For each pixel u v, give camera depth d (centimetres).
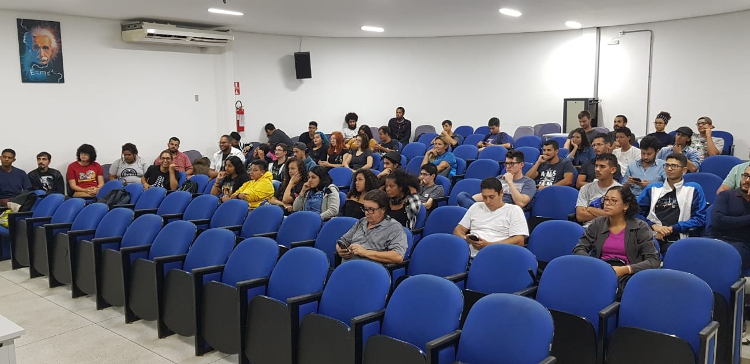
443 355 258
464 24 916
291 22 873
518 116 1050
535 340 241
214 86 941
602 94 967
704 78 849
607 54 954
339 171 688
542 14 818
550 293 305
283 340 319
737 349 301
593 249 357
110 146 818
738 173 438
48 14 746
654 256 333
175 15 785
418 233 446
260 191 577
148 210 576
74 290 488
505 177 500
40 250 536
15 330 245
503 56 1048
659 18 859
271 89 1019
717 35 827
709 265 311
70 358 373
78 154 735
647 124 923
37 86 744
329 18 842
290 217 460
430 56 1091
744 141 814
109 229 493
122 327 424
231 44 951
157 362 366
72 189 728
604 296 290
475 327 257
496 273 329
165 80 875
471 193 546
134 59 836
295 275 341
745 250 373
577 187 562
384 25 923
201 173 777
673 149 603
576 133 619
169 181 717
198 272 369
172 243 428
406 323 281
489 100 1068
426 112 1105
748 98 804
